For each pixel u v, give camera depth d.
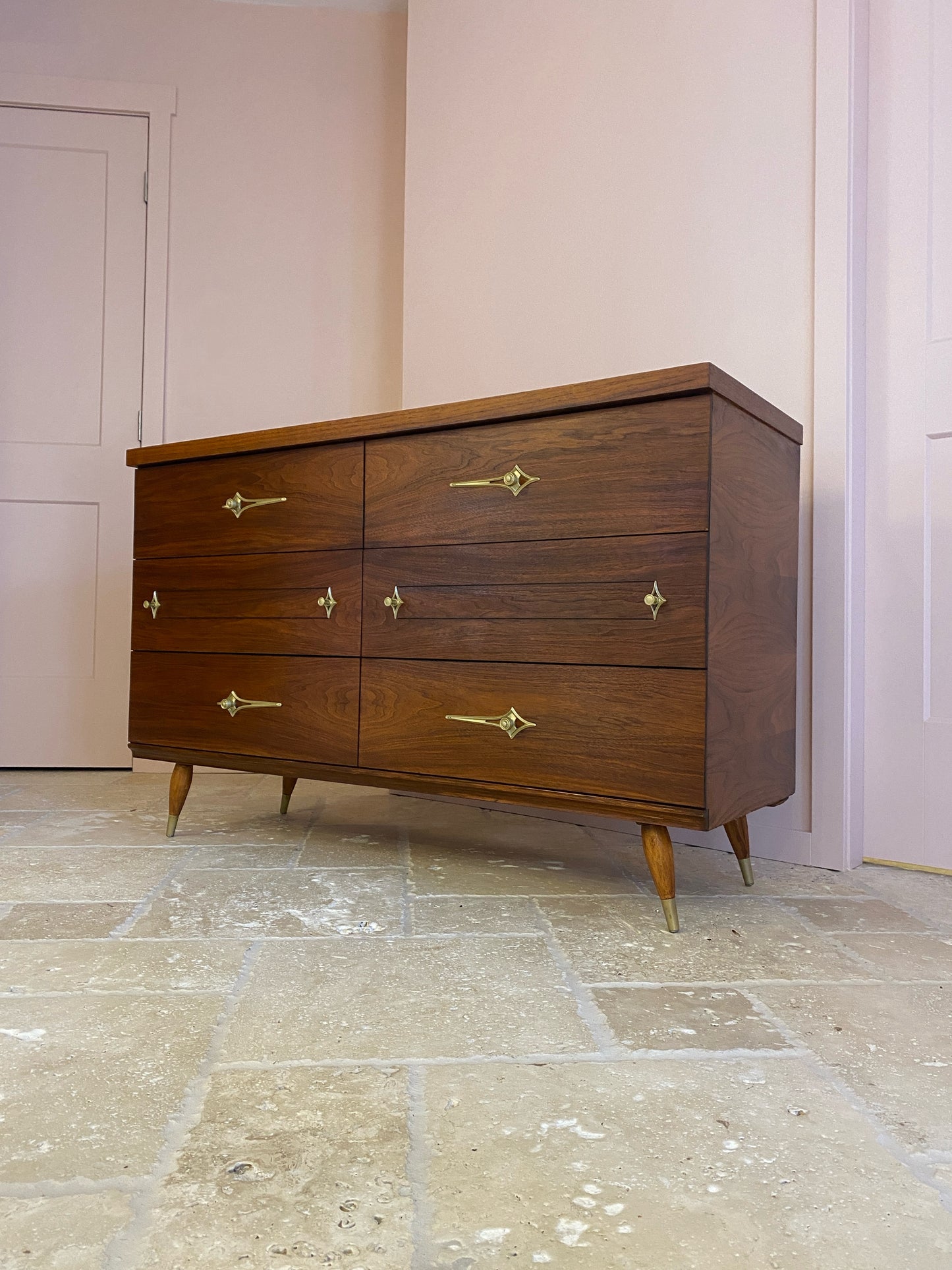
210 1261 0.70
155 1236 0.73
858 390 2.00
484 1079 1.01
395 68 3.35
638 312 2.31
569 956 1.41
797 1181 0.83
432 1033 1.13
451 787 1.76
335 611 1.91
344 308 3.34
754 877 1.92
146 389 3.24
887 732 2.01
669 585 1.53
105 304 3.24
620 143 2.34
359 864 1.95
